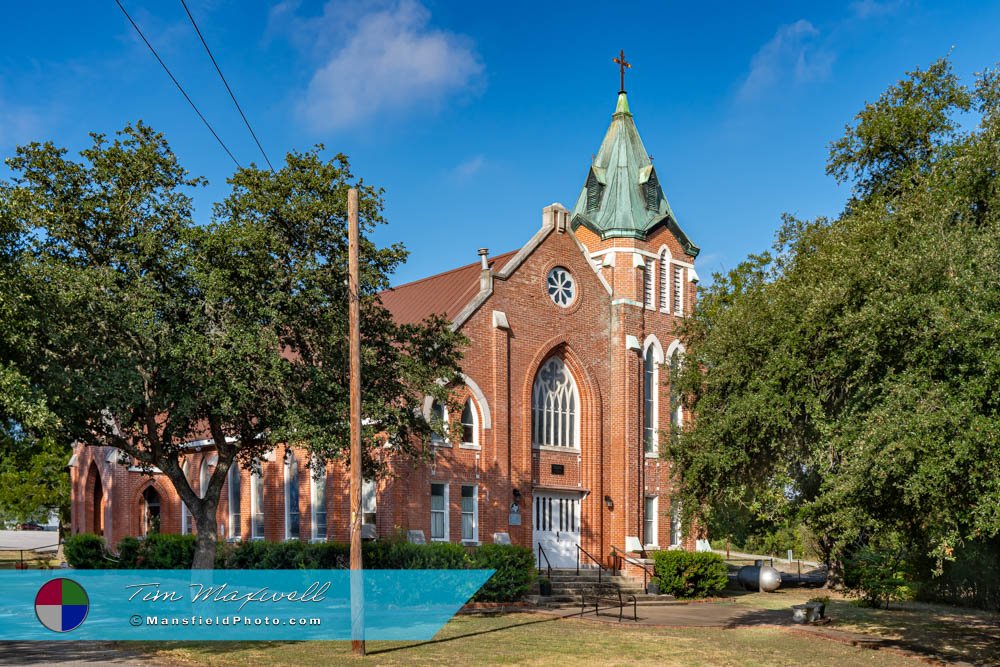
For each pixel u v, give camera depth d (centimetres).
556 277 3634
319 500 3525
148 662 1750
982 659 2006
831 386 1888
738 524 3978
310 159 2294
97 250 2200
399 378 2562
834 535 2777
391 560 2827
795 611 2631
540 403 3556
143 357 2145
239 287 2186
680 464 2427
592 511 3591
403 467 3073
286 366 2156
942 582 3222
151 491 4812
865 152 3491
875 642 2231
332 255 2320
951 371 1491
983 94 2047
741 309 2198
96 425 2253
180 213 2294
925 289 1566
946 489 1465
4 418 1780
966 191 1728
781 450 2131
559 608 2878
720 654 2011
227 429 2494
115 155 2209
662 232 3950
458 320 3284
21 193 1991
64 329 1984
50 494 5153
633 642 2142
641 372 3750
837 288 1772
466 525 3241
